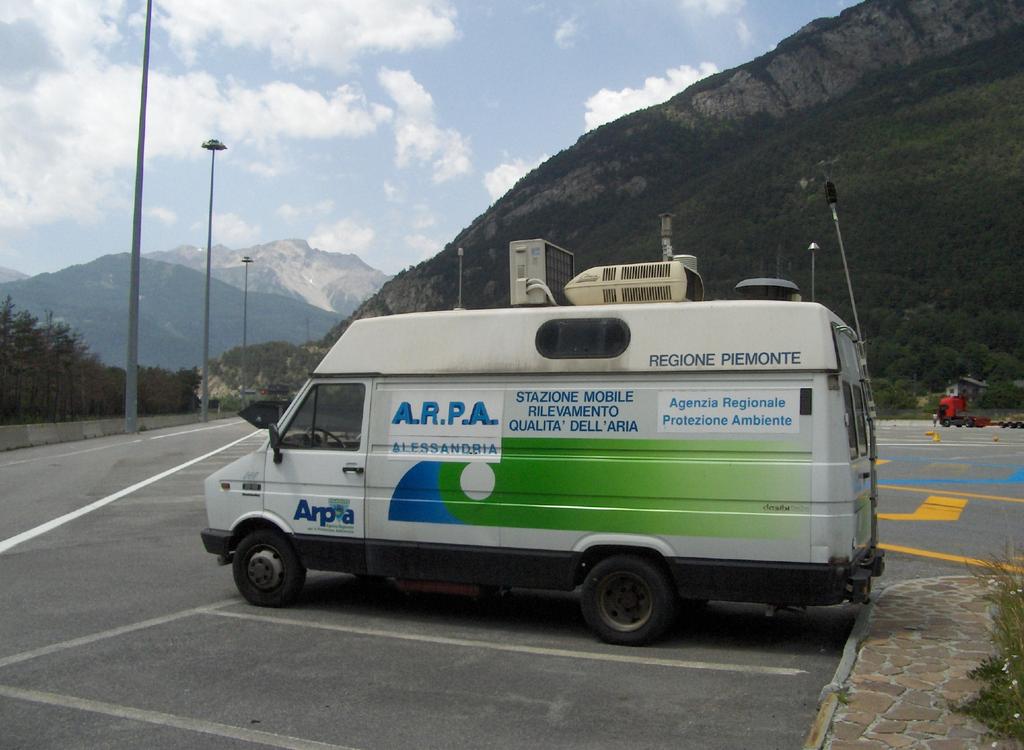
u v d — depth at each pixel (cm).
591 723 491
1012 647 504
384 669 593
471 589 698
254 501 773
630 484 648
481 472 689
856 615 751
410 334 728
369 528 726
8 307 4978
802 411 613
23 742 462
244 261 8262
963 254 10119
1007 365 8800
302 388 764
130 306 4247
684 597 637
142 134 4153
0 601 792
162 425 5516
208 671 586
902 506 1466
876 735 440
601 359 662
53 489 1728
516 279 728
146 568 945
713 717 502
